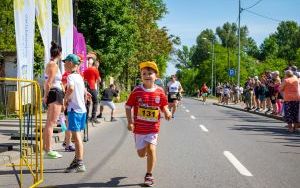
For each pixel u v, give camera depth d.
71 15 13.27
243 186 6.37
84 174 7.12
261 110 24.78
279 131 14.31
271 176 7.08
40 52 26.48
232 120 18.95
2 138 10.23
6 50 25.45
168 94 20.02
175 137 12.22
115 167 7.74
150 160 6.32
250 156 9.04
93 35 34.59
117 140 11.62
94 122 16.34
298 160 8.64
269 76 23.16
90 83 12.77
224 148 10.12
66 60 7.45
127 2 36.12
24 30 10.30
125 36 35.97
